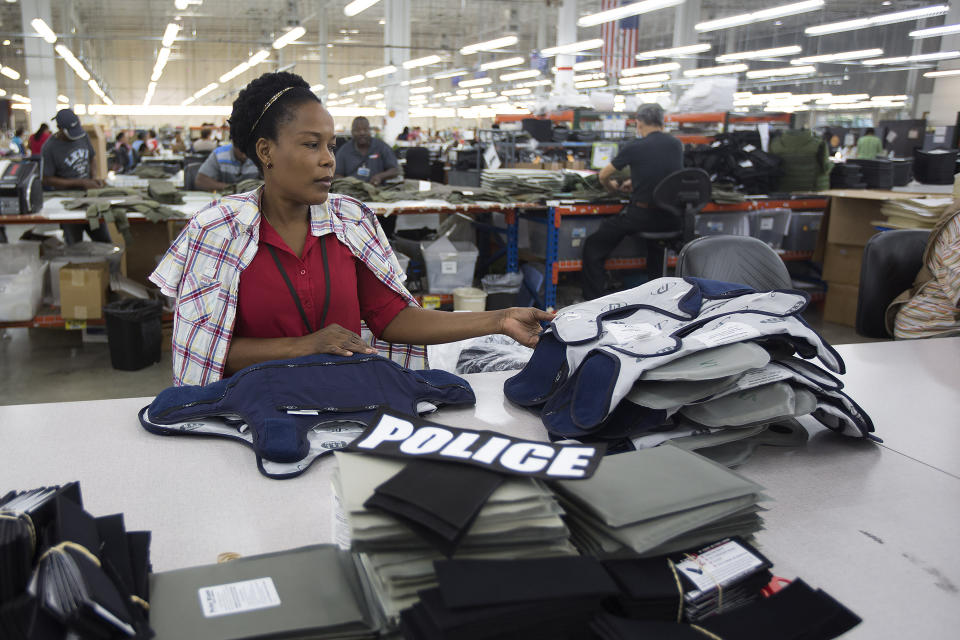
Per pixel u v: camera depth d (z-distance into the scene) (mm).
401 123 18875
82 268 4363
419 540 696
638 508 763
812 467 1219
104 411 1383
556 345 1436
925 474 1201
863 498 1115
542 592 624
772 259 2494
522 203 5469
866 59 18453
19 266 4371
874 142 11539
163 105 33281
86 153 5898
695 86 7902
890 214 5055
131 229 5023
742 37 22625
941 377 1708
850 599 866
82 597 598
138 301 4523
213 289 1538
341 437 1232
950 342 2006
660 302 1429
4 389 4113
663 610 718
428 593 631
